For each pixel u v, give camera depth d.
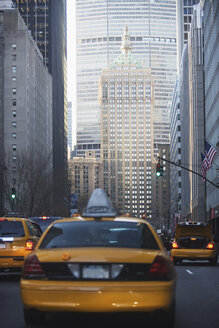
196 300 14.34
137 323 10.46
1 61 135.38
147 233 10.11
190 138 120.06
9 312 12.12
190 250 29.89
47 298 9.02
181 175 150.38
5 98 134.12
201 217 102.56
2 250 19.48
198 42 107.12
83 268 9.09
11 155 126.50
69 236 9.93
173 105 176.62
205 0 96.06
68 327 10.04
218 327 10.38
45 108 162.38
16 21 137.88
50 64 179.50
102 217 10.40
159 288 9.01
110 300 8.91
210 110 91.00
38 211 80.81
